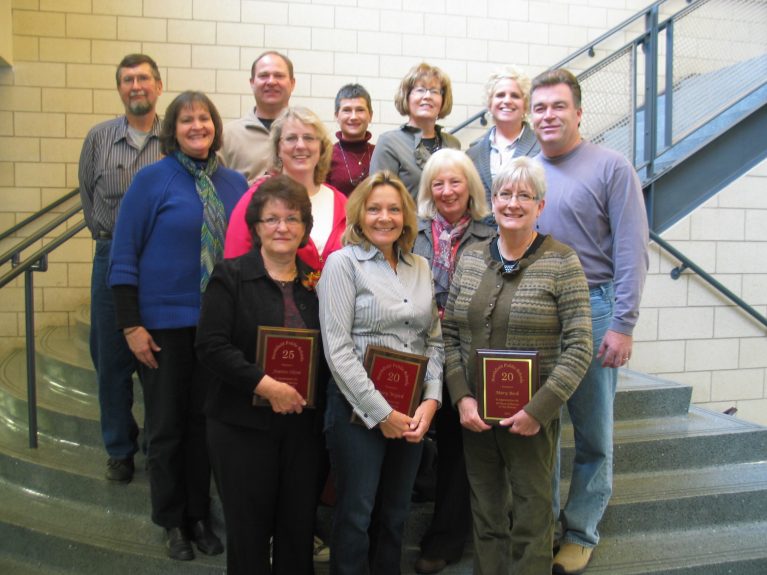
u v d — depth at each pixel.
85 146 3.00
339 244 2.42
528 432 2.08
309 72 4.98
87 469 3.02
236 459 2.08
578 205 2.45
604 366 2.41
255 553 2.11
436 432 2.52
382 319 2.12
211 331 2.05
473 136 5.27
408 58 5.12
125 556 2.58
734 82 4.40
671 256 4.22
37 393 3.65
